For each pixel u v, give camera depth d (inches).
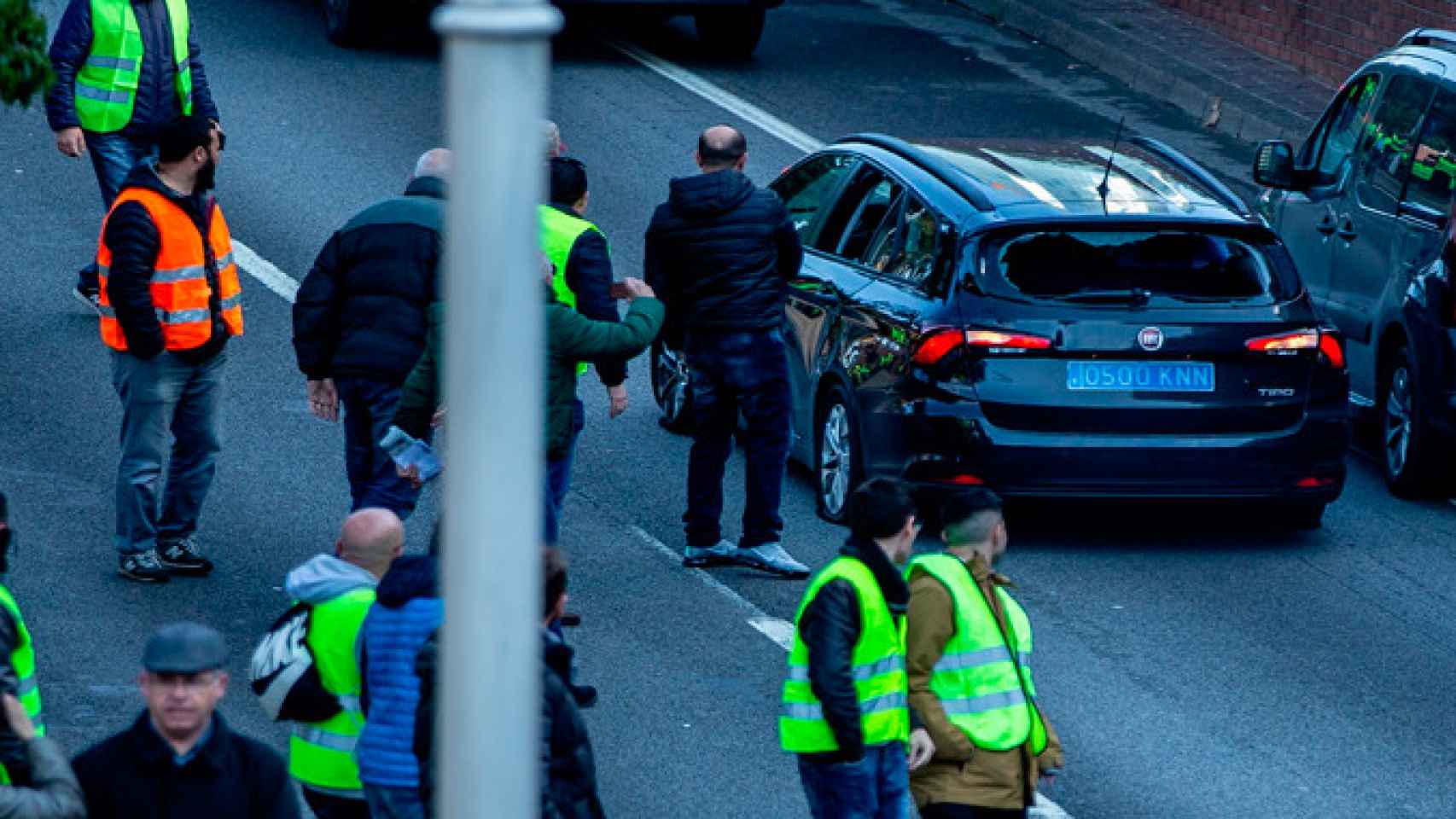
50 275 2037.4
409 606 904.9
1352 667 1373.0
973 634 979.3
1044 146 1685.5
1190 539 1599.4
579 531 1556.3
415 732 829.8
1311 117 2824.8
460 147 519.2
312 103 2618.1
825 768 971.3
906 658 978.7
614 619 1397.6
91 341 1875.0
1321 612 1466.5
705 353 1455.5
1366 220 1860.2
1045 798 1169.4
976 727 979.3
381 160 2422.5
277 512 1546.5
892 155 1660.9
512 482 530.3
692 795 1160.8
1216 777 1207.6
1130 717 1280.8
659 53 3016.7
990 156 1633.9
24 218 2191.2
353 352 1339.8
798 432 1667.1
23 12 975.6
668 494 1646.2
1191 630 1421.0
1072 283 1505.9
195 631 761.0
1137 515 1649.9
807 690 968.3
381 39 2940.5
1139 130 2817.4
